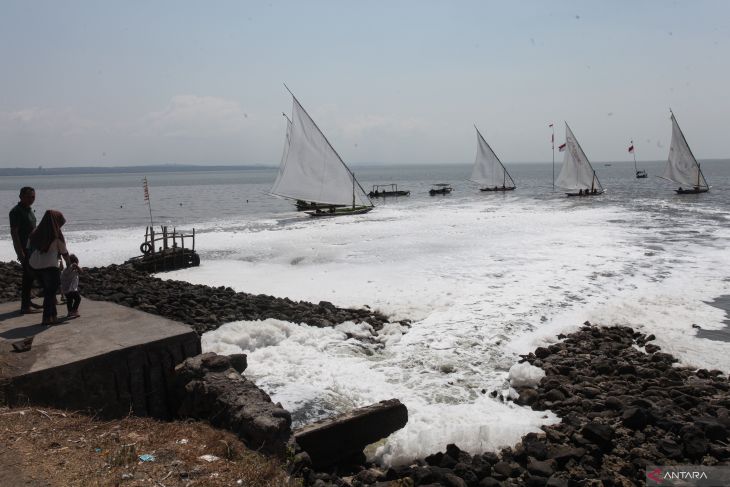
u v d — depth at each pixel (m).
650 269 19.16
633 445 6.93
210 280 19.62
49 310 7.99
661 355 10.84
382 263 21.92
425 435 6.92
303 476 5.82
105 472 4.82
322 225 37.62
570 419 7.60
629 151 63.25
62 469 4.83
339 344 11.04
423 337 11.99
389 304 14.92
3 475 4.64
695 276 17.89
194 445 5.66
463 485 5.86
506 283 17.45
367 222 38.81
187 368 7.17
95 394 6.68
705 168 181.25
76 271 8.47
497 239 27.73
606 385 9.28
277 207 57.81
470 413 8.18
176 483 4.78
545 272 19.06
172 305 13.29
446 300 15.21
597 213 40.31
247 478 5.00
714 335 12.19
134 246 28.92
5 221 44.88
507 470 6.27
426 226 34.78
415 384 9.44
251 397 6.43
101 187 129.50
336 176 46.75
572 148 59.00
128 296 14.03
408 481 5.93
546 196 62.25
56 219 8.09
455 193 73.81
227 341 10.29
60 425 5.78
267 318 12.41
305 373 9.43
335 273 20.20
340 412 8.04
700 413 8.00
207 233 34.31
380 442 7.13
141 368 7.14
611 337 12.08
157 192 96.69
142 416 7.11
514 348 11.47
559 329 12.70
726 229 29.67
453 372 10.05
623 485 6.07
